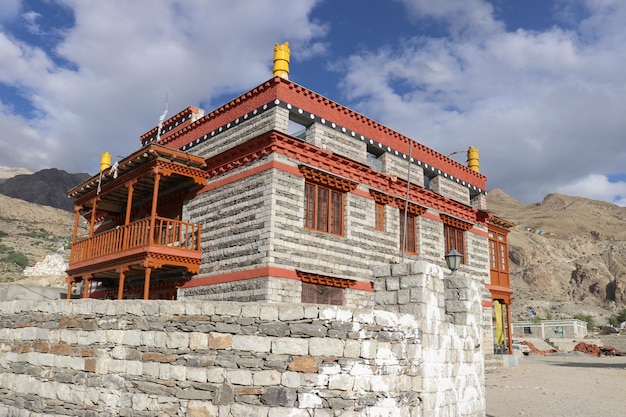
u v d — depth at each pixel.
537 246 133.62
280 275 14.93
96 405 9.34
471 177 24.23
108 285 23.08
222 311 8.52
